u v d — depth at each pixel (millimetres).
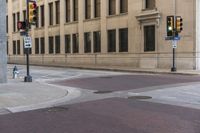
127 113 11484
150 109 12117
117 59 40500
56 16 51281
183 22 32844
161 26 34812
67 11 49156
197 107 12367
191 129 9188
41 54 55062
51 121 10516
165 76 26172
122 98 14914
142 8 36875
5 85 19938
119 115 11180
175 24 30516
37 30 56000
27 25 21812
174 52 31219
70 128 9547
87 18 45500
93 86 20109
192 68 32375
